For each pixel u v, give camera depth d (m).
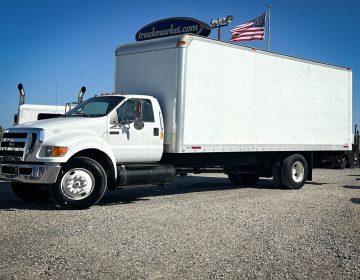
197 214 9.16
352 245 6.87
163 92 11.31
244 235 7.39
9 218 8.38
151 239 6.97
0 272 5.24
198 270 5.53
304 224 8.37
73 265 5.58
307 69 14.71
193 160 12.27
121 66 12.30
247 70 12.74
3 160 9.69
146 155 10.87
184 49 11.02
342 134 16.11
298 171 14.56
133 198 11.63
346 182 17.11
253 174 15.36
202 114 11.52
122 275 5.27
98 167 9.66
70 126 9.76
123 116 10.55
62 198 9.34
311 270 5.64
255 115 13.02
